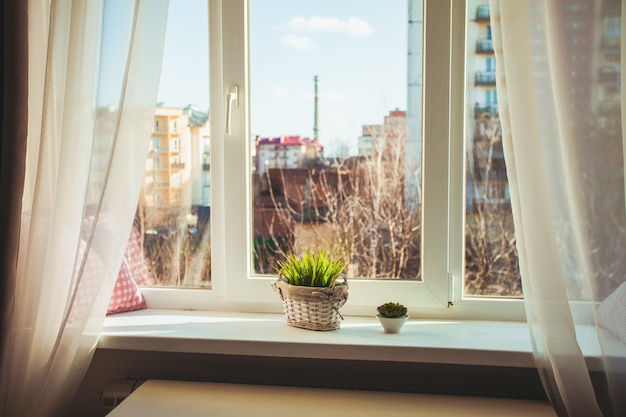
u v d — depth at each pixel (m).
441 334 1.58
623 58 1.33
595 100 1.34
